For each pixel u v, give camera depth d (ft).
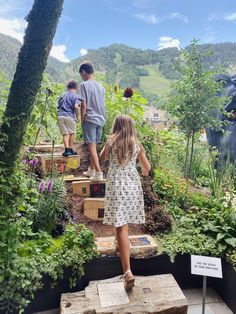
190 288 9.69
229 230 9.77
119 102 16.79
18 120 7.47
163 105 16.14
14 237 7.79
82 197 11.98
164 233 10.41
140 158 8.83
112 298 7.80
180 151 18.57
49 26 7.19
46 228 9.62
